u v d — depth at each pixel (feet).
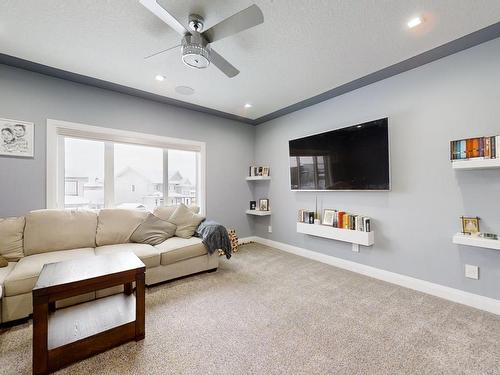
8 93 7.88
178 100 11.00
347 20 5.81
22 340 5.22
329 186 10.27
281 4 5.27
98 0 5.20
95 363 4.58
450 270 7.23
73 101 9.03
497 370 4.45
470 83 6.86
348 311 6.56
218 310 6.58
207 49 5.68
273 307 6.77
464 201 6.96
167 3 5.21
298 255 11.97
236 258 11.44
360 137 9.13
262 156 14.51
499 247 5.80
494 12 5.44
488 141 6.16
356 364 4.61
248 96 10.53
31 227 7.31
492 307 6.47
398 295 7.52
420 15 5.61
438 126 7.47
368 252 9.27
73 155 9.38
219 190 13.44
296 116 12.35
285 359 4.75
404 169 8.25
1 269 6.22
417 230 7.93
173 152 12.15
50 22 5.89
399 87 8.40
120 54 7.32
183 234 9.61
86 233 8.16
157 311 6.51
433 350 4.99
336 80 9.02
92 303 5.98
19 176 8.04
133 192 10.85
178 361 4.67
